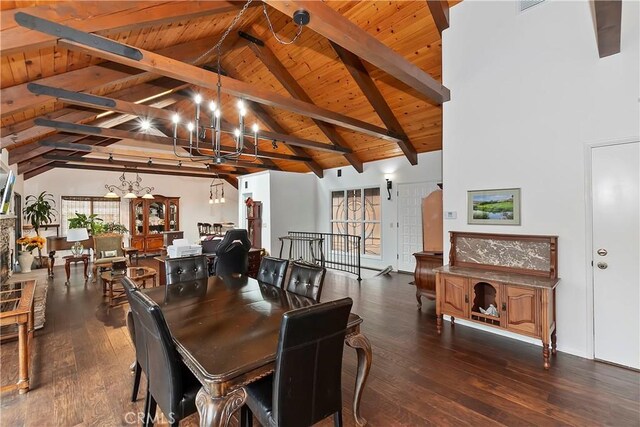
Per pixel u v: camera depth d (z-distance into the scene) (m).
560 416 2.13
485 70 3.61
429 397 2.36
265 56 5.41
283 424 1.52
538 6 3.22
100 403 2.27
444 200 4.01
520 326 2.97
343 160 8.37
